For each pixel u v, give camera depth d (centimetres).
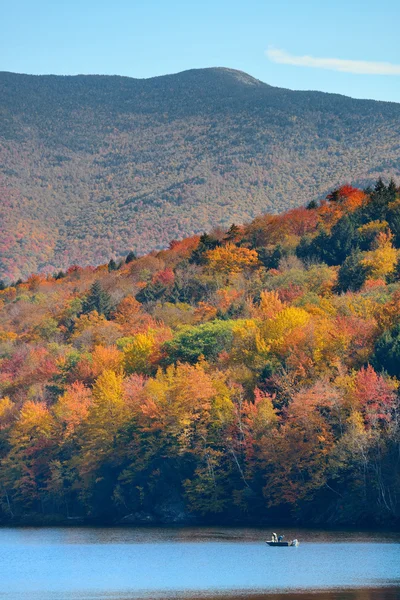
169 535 15275
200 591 10338
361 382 15425
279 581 10738
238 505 16888
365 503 15188
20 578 11469
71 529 17225
